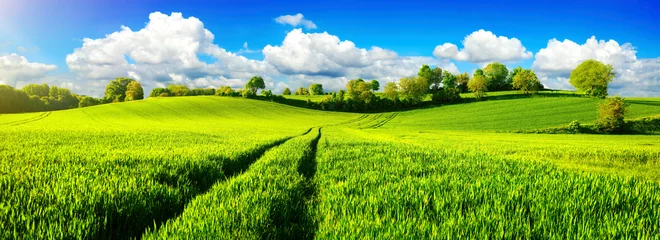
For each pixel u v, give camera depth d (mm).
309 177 7754
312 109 106188
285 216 4340
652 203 4711
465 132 51500
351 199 4875
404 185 5680
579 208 4359
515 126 60406
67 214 3684
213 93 150375
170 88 139875
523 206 4496
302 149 13086
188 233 3334
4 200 3951
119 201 4207
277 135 27375
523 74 109000
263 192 5059
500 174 7211
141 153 9453
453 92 108062
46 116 70812
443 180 6258
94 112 80562
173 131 29672
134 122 64812
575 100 84750
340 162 9305
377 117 88125
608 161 12641
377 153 11898
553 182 5953
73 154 8891
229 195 4914
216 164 7766
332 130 48750
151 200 4512
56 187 4633
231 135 25047
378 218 3846
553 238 3379
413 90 107875
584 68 87250
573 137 41219
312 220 4242
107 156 8406
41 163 6980
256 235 3428
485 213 4086
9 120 56562
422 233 3426
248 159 10438
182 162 7410
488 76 135875
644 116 57250
